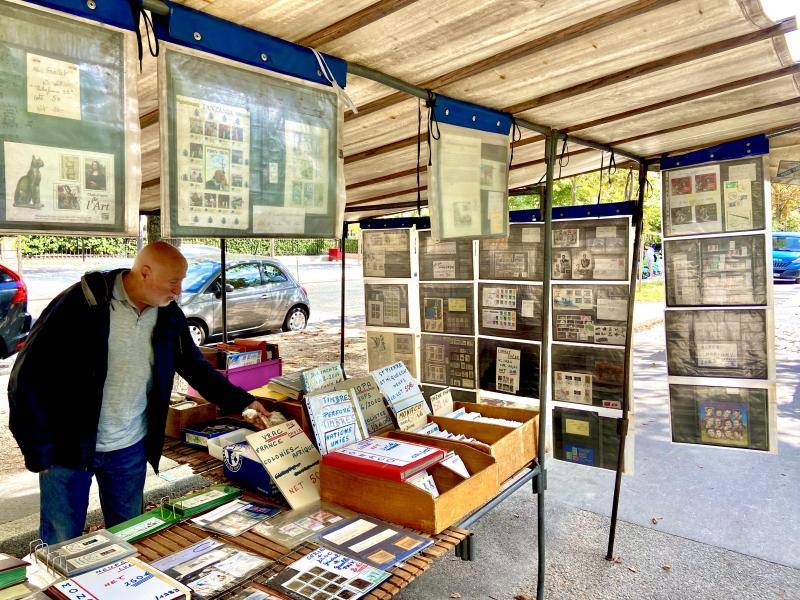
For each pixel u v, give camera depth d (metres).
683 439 3.19
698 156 3.09
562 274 3.50
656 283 18.27
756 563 3.06
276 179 1.68
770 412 2.98
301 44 1.72
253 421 2.43
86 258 16.83
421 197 4.16
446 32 1.70
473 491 1.99
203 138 1.52
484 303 3.86
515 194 3.71
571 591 2.85
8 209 1.22
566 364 3.51
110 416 2.22
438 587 2.90
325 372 2.69
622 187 11.80
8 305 7.17
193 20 1.46
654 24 1.75
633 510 3.71
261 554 1.67
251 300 9.44
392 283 4.37
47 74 1.26
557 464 4.52
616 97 2.35
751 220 2.97
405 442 2.18
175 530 1.85
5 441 5.06
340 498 1.99
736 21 1.76
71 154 1.30
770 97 2.45
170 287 2.14
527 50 1.86
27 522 3.47
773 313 2.94
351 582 1.49
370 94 2.16
